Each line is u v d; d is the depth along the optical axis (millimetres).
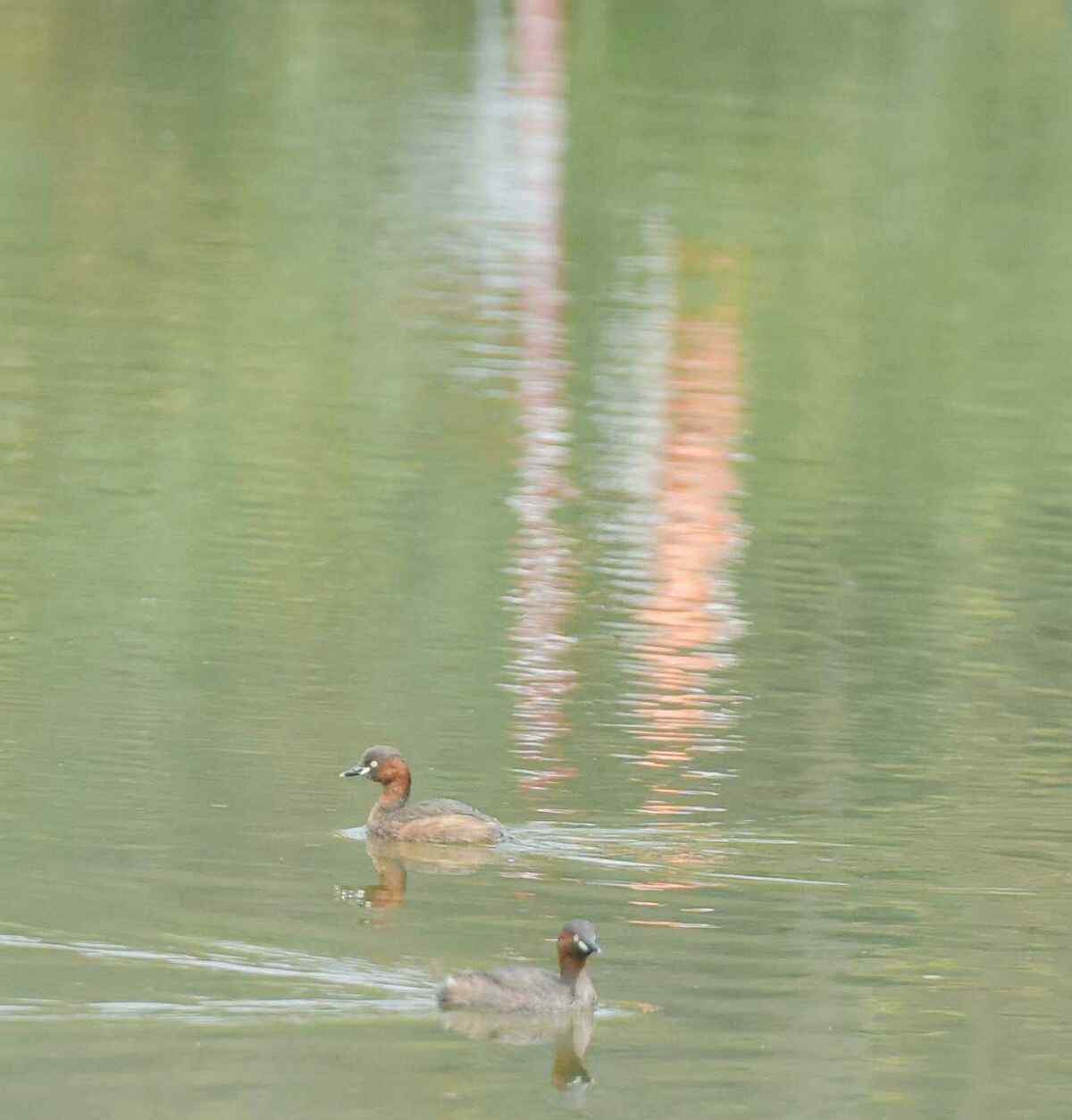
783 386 29125
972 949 12906
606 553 21438
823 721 17141
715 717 17078
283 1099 10539
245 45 50531
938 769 16125
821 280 35438
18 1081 10555
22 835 13875
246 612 19062
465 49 51594
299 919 12758
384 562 20641
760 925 13125
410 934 12625
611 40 52406
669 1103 10930
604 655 18484
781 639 19266
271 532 21359
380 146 42500
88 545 20562
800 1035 11625
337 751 15844
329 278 33031
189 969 11891
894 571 21578
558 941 11922
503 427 25922
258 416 25656
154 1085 10602
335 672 17594
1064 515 23969
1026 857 14383
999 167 43938
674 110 46656
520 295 32875
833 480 24891
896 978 12445
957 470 25578
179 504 22125
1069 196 42125
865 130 46156
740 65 50875
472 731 16422
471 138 43500
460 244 35844
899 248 37750
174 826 14195
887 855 14336
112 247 34094
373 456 24328
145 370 27312
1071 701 17906
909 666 18719
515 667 18047
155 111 44125
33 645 17844
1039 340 32562
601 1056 11281
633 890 13602
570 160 42344
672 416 27047
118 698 16656
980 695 18016
